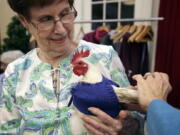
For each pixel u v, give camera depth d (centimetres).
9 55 223
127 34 155
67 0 68
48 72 76
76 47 80
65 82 74
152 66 173
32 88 76
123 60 154
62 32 69
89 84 58
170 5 138
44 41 74
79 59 68
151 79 56
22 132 75
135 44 155
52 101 73
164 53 146
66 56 78
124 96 55
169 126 41
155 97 49
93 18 229
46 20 69
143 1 185
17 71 80
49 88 74
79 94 58
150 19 137
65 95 72
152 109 46
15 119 78
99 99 55
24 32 260
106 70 74
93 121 58
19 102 76
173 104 140
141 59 158
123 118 57
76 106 60
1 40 330
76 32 228
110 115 57
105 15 220
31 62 81
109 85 57
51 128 70
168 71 143
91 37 179
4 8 328
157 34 149
